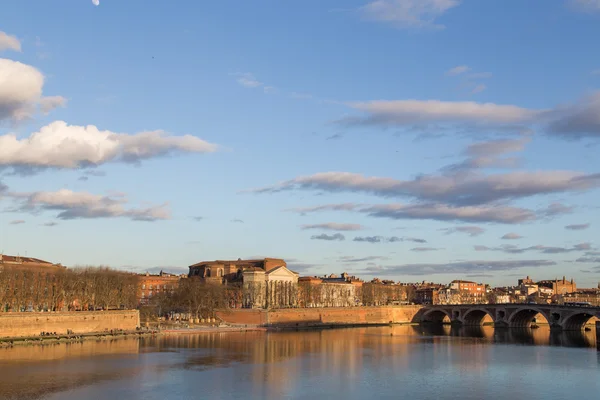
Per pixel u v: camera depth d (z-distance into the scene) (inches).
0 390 6220.5
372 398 6107.3
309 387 6594.5
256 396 6146.7
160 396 6097.4
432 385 6766.7
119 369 7460.6
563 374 7500.0
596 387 6707.7
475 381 7017.7
